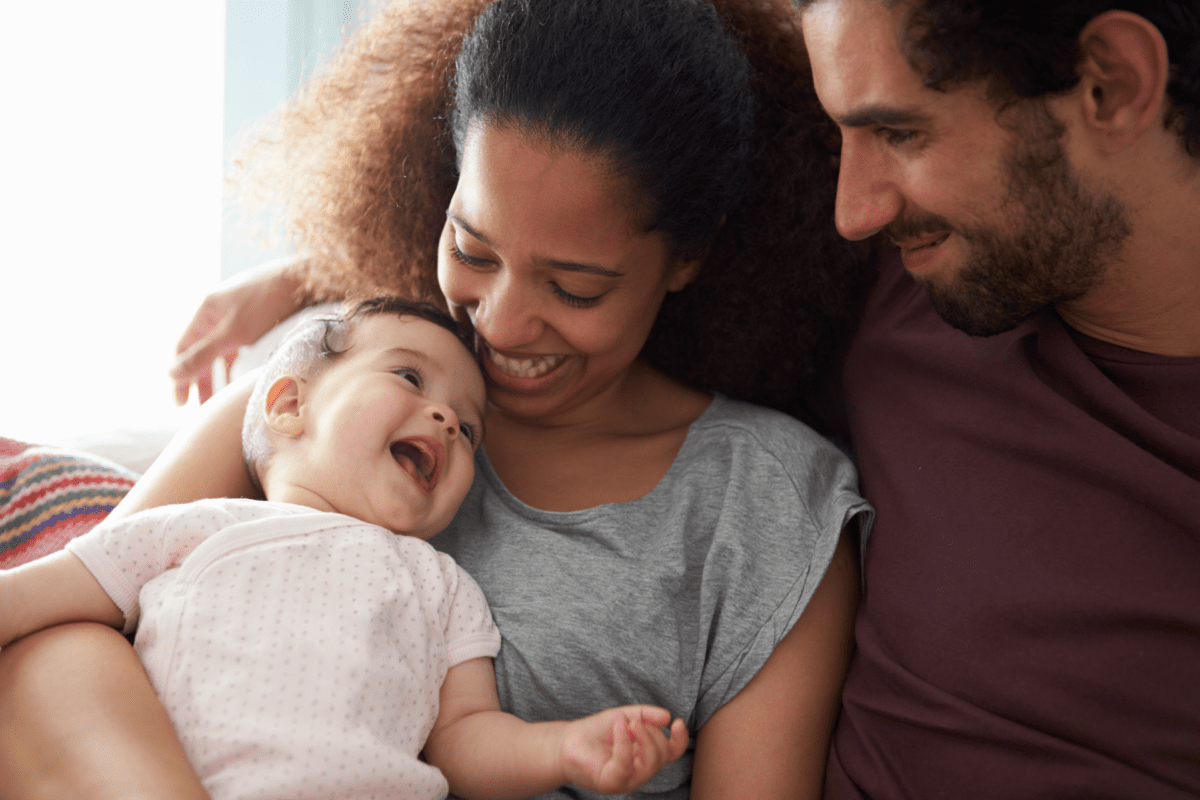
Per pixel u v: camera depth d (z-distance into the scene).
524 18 0.89
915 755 0.88
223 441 1.04
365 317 1.05
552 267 0.89
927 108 0.77
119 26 2.09
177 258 2.19
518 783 0.83
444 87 1.16
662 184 0.89
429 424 0.98
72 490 1.08
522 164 0.85
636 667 0.92
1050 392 0.91
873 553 0.98
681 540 0.98
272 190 1.37
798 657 0.95
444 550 1.03
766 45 1.12
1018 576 0.86
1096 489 0.86
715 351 1.16
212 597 0.85
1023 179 0.79
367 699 0.83
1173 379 0.87
